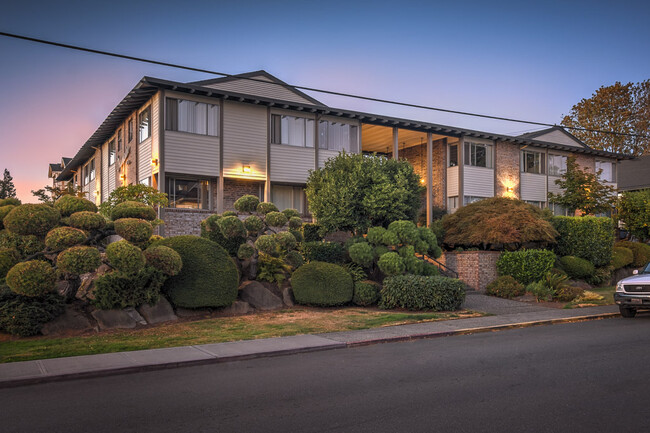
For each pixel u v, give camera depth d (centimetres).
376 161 1925
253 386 658
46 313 1002
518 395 604
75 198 1172
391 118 2542
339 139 2448
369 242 1662
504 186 3014
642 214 2609
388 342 1006
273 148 2247
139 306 1147
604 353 862
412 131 2766
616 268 2273
